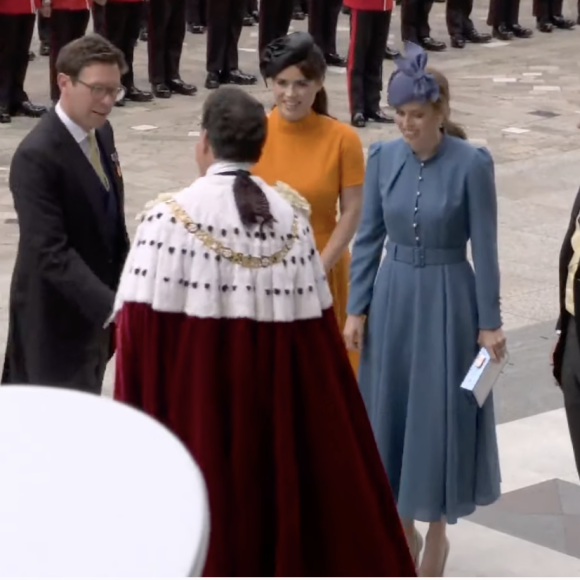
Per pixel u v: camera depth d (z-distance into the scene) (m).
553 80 52.69
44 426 5.49
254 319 11.34
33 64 53.00
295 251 11.62
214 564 11.30
